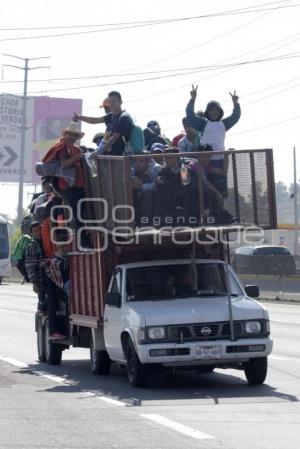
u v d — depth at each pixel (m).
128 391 24.73
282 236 138.25
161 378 27.94
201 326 24.38
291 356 33.12
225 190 26.91
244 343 24.50
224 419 19.92
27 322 50.31
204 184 26.62
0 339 40.69
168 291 26.31
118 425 19.31
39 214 31.78
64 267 30.81
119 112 28.17
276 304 66.19
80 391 24.77
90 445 17.23
